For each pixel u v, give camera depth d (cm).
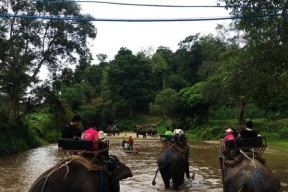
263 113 5612
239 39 4397
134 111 8594
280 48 1326
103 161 798
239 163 823
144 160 2362
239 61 1425
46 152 3106
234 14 1319
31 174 1778
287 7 1245
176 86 8512
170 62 9475
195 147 3591
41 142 4034
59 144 797
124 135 6144
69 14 3206
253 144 883
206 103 5872
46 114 4797
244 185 732
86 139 789
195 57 8688
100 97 8688
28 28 3128
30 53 3275
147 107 8575
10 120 3281
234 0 1302
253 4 1288
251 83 1381
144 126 7212
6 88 3294
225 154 919
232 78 1454
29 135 3656
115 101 8256
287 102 5053
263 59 1366
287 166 2100
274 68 1375
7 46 2994
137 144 4003
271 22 1296
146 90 8288
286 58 1334
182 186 1411
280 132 4150
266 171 768
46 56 3319
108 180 823
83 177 705
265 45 1363
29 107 3572
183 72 8944
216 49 5500
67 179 684
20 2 3003
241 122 5025
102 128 7450
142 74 8288
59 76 3475
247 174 753
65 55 3400
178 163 1288
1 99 3609
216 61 5572
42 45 3294
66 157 759
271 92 1364
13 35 3084
